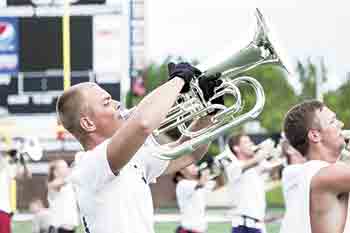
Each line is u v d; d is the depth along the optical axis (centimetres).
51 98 2078
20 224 2255
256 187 1360
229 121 517
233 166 1368
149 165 518
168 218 2506
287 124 550
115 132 501
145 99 464
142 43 2097
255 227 1362
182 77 479
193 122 529
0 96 2086
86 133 506
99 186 477
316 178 511
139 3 2086
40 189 2292
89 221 489
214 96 509
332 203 507
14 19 2066
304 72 4188
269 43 500
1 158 1202
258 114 507
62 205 1480
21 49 2072
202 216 1508
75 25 2062
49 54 2067
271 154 1335
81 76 2064
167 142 543
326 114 539
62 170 1488
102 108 505
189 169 1506
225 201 3011
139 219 483
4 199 1195
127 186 484
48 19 2062
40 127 2095
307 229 518
